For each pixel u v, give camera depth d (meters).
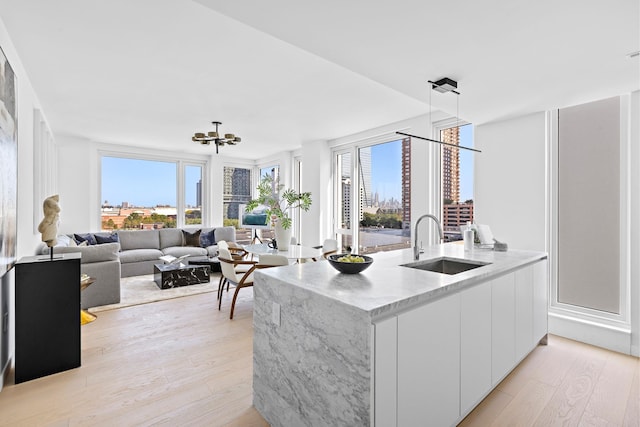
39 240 3.78
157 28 2.39
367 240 5.61
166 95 3.79
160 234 6.73
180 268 4.89
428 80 2.59
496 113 3.37
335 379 1.44
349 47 2.10
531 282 2.63
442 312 1.66
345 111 4.40
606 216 3.04
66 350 2.41
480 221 3.79
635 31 1.85
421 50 2.13
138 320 3.48
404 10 1.70
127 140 6.24
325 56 2.23
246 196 8.44
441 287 1.65
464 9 1.69
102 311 3.76
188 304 4.04
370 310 1.29
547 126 3.34
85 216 6.14
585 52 2.11
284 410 1.76
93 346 2.83
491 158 3.70
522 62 2.27
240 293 4.55
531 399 2.11
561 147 3.30
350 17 1.77
